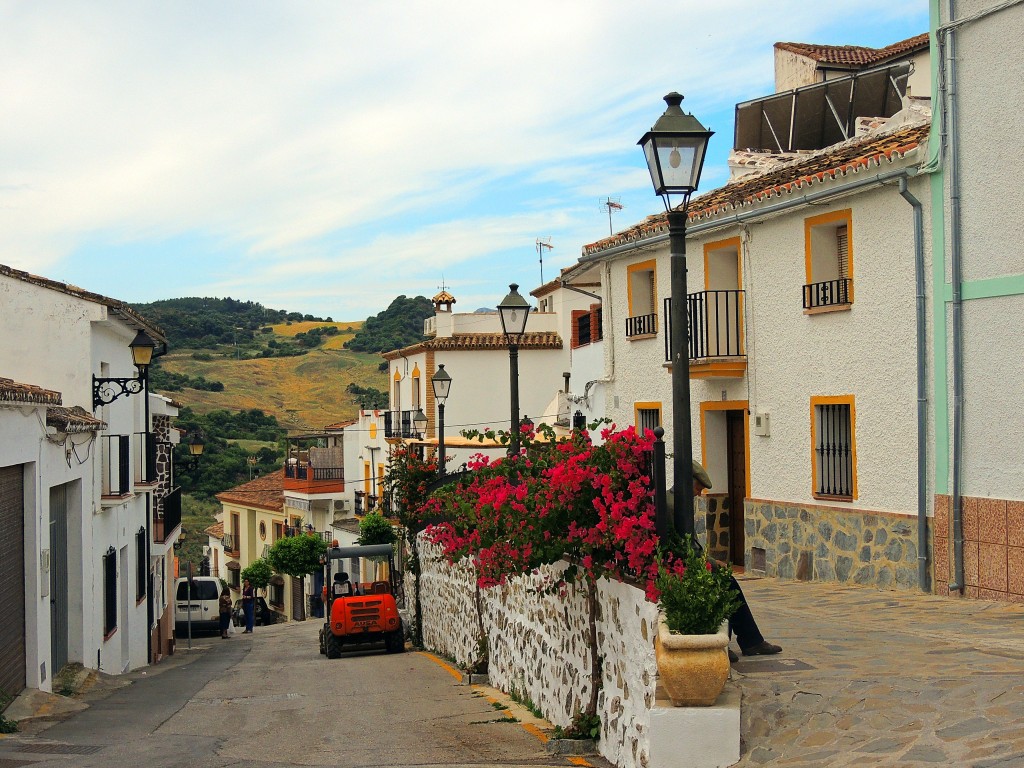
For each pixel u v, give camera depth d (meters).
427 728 10.28
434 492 20.45
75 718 11.62
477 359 40.47
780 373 16.30
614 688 8.07
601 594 8.50
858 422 14.45
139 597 23.14
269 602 54.53
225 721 11.57
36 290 17.91
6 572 11.85
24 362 17.88
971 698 6.81
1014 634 9.70
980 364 12.18
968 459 12.33
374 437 44.88
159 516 27.23
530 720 10.53
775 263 16.34
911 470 13.41
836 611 11.93
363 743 9.48
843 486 15.05
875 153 13.82
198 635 37.03
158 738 10.14
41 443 13.23
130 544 21.80
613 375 21.62
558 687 10.05
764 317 16.64
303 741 9.79
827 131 21.39
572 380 24.94
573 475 8.27
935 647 8.88
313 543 44.09
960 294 12.42
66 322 18.02
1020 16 11.59
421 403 41.47
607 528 7.88
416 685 14.66
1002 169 11.87
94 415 18.16
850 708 6.94
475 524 10.91
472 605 15.99
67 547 16.33
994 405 11.98
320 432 57.91
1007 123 11.79
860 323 14.41
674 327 7.49
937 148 12.72
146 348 18.19
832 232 15.45
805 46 24.77
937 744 6.10
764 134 22.25
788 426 16.11
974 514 12.21
